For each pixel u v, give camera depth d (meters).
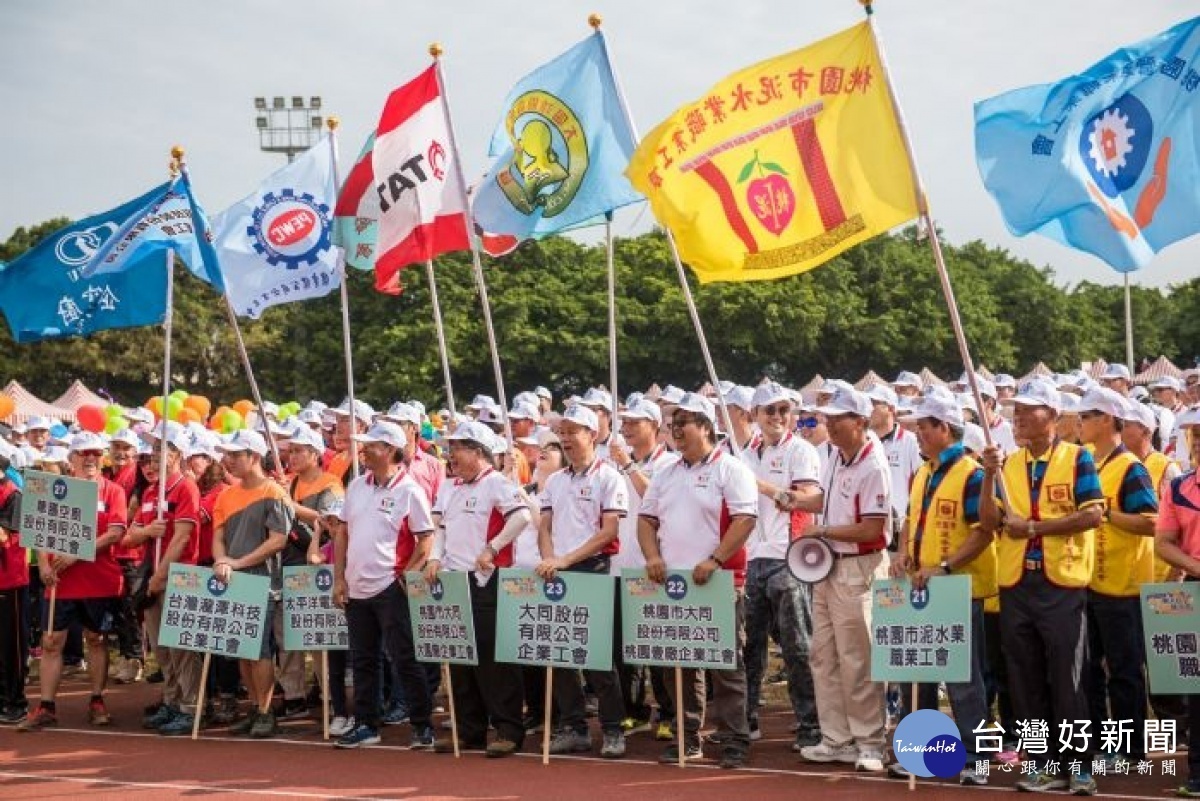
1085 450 9.70
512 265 59.00
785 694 14.53
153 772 11.14
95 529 12.99
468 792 10.16
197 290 62.44
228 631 12.40
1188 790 9.42
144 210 14.02
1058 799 9.47
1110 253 10.79
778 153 10.62
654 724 12.55
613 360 13.03
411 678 11.74
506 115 13.54
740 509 10.63
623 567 11.32
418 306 56.84
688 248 10.91
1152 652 9.49
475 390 56.78
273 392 60.31
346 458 15.22
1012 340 61.34
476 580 11.55
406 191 13.51
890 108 10.23
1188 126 10.88
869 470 10.51
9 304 14.11
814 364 57.31
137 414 21.81
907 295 57.97
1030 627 9.73
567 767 10.95
